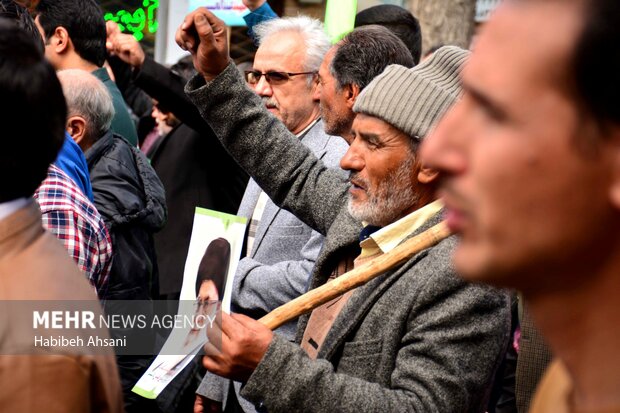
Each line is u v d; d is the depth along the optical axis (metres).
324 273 2.97
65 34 4.81
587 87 0.89
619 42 0.88
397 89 2.75
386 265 2.50
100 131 4.13
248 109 3.24
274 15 4.78
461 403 2.48
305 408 2.44
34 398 1.53
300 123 4.16
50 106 1.79
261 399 2.46
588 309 0.96
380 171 2.74
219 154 5.03
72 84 4.11
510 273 0.95
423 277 2.56
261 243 3.83
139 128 6.79
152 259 4.17
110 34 4.95
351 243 2.93
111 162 4.09
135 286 3.87
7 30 1.79
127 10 7.04
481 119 0.95
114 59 6.03
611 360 0.96
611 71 0.88
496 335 2.54
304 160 3.28
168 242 5.04
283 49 4.15
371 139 2.75
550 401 1.15
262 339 2.46
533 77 0.91
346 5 4.83
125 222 3.93
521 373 3.42
